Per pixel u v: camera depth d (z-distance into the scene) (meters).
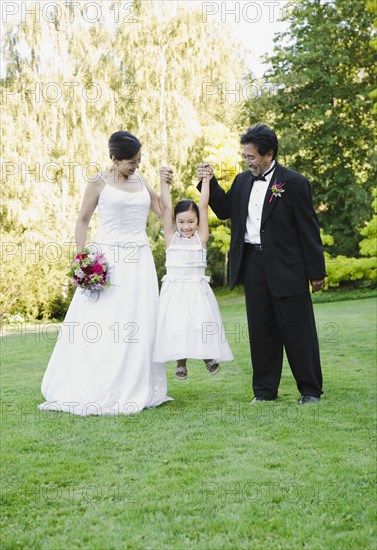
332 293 19.48
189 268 4.52
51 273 15.77
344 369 5.81
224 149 16.00
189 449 3.41
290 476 2.97
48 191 15.78
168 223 4.66
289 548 2.27
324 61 21.67
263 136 4.43
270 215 4.50
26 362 7.13
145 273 4.60
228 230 18.75
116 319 4.45
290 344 4.52
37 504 2.69
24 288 15.59
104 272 4.39
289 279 4.48
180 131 17.19
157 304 4.61
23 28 16.11
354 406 4.27
